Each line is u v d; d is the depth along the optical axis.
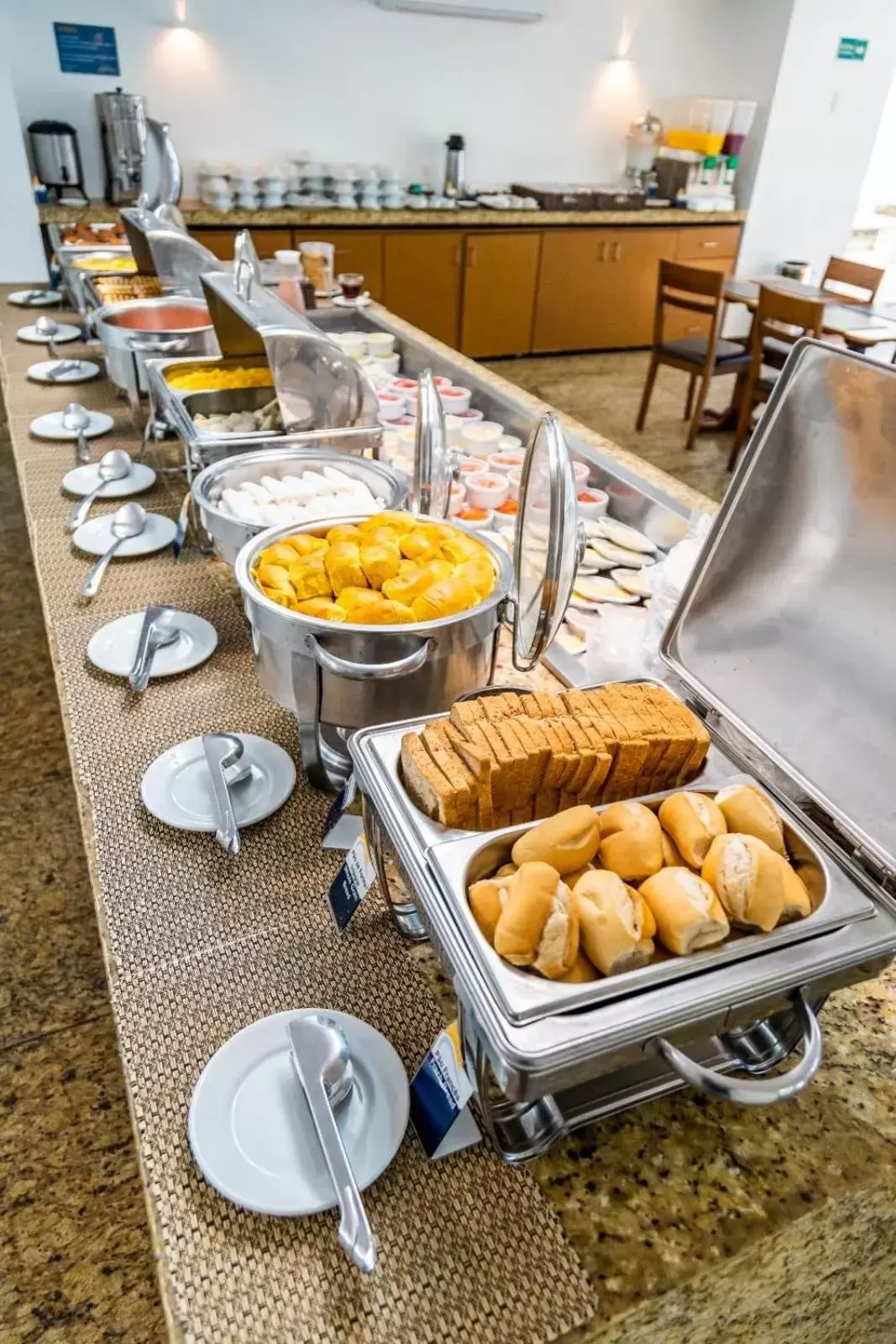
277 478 1.32
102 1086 1.30
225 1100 0.63
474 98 5.03
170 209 2.90
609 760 0.68
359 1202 0.54
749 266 5.80
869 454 0.73
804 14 5.04
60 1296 1.08
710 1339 0.64
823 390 0.77
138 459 1.79
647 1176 0.61
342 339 2.48
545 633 0.81
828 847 0.66
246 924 0.79
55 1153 1.22
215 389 1.60
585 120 5.38
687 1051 0.68
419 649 0.84
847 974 0.59
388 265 4.76
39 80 4.09
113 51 4.16
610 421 4.56
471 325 5.17
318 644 0.83
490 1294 0.54
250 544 1.00
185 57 4.30
